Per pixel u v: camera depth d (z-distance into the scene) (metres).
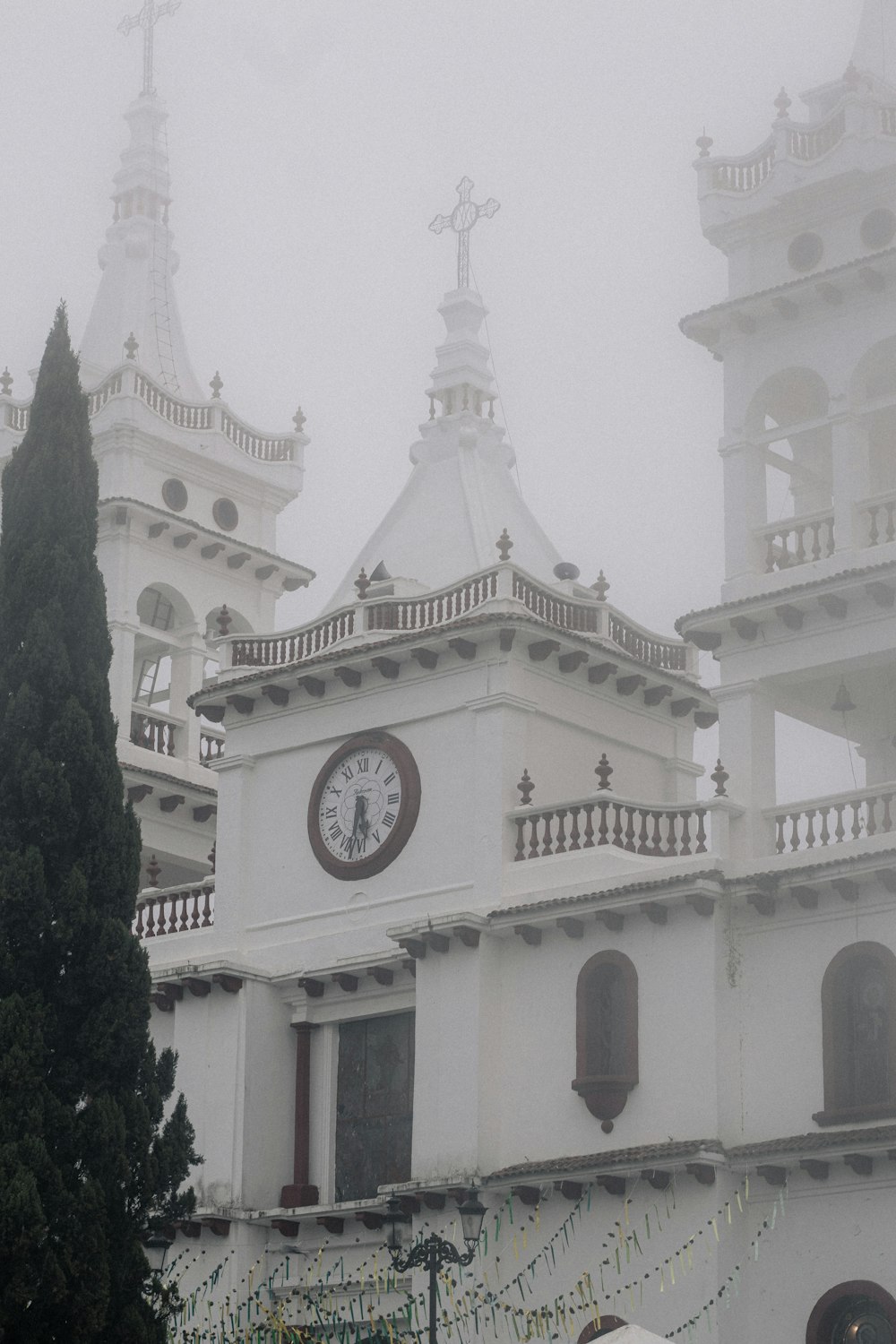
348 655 50.78
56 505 42.50
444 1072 46.75
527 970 46.84
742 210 48.88
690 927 44.62
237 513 65.38
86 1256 37.44
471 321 59.03
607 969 45.62
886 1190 41.28
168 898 53.88
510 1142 46.03
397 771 50.28
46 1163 37.69
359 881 50.31
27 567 42.00
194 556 63.81
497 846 48.03
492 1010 46.88
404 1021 49.62
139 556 62.44
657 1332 42.72
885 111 47.88
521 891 47.47
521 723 49.28
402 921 49.12
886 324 46.56
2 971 39.31
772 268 48.62
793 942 43.78
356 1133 49.50
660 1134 43.91
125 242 67.56
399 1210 42.06
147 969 40.53
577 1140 45.09
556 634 49.59
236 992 50.41
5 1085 38.22
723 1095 43.50
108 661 42.28
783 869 43.56
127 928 40.56
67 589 42.00
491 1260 45.28
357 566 56.06
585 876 46.59
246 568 64.88
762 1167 42.28
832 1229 41.72
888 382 49.06
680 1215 43.06
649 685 52.31
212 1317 48.78
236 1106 49.69
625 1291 43.38
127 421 62.44
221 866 52.72
